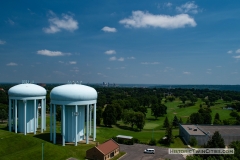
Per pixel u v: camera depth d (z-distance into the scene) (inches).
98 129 4409.5
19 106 3577.8
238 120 4820.4
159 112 5949.8
